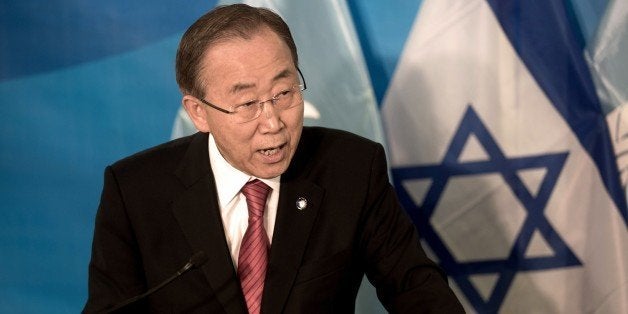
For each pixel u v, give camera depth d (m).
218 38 3.75
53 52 6.11
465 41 6.03
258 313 4.19
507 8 5.99
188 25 6.12
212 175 4.36
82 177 6.23
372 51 6.14
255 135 3.85
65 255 6.32
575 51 5.97
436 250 6.32
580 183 6.10
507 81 6.03
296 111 3.87
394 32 6.11
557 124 6.04
